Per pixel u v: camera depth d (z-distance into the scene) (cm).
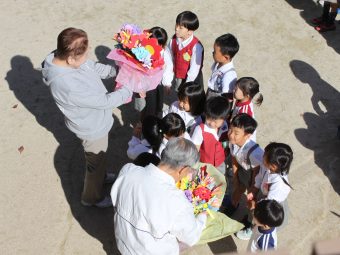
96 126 418
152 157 378
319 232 485
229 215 488
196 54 526
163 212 307
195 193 378
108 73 462
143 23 775
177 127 400
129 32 455
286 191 390
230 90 484
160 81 504
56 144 576
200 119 461
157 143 414
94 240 477
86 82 389
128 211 321
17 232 482
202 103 450
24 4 809
